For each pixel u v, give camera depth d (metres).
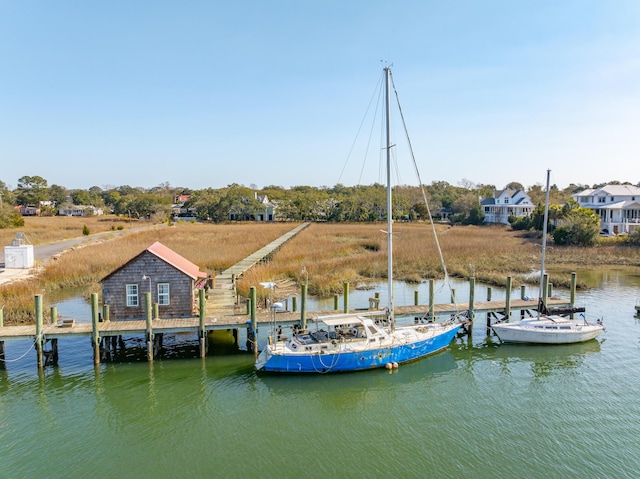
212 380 22.23
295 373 22.47
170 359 24.62
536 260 54.72
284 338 23.92
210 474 15.25
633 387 21.36
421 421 18.59
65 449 16.67
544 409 19.42
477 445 16.81
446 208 132.50
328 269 46.75
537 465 15.58
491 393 21.06
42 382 21.95
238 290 36.12
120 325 24.66
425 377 22.83
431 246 60.66
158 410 19.47
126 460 16.02
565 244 64.12
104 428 18.09
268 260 49.34
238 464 15.79
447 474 15.16
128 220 119.38
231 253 52.12
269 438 17.41
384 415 19.12
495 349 26.61
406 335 24.91
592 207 87.19
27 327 24.36
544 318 28.39
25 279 40.91
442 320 30.02
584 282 44.12
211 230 83.25
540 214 82.06
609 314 32.88
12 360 24.34
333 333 23.47
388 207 24.92
